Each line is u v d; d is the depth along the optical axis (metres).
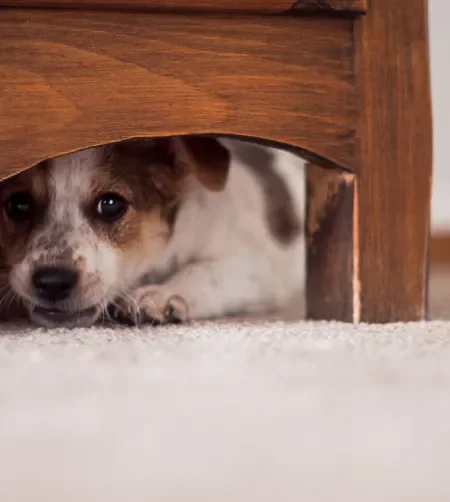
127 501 0.54
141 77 1.36
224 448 0.65
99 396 0.81
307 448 0.65
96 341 1.19
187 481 0.58
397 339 1.16
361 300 1.50
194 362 0.98
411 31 1.47
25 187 1.67
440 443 0.67
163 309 1.58
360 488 0.57
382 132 1.48
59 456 0.64
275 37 1.40
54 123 1.35
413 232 1.51
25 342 1.18
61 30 1.33
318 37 1.42
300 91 1.43
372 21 1.45
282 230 2.06
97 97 1.36
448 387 0.85
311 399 0.80
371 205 1.49
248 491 0.56
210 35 1.38
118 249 1.69
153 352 1.06
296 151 1.47
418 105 1.49
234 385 0.86
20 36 1.33
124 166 1.72
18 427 0.71
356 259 1.49
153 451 0.65
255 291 1.92
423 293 1.52
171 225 1.81
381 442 0.67
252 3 1.37
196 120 1.39
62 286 1.54
